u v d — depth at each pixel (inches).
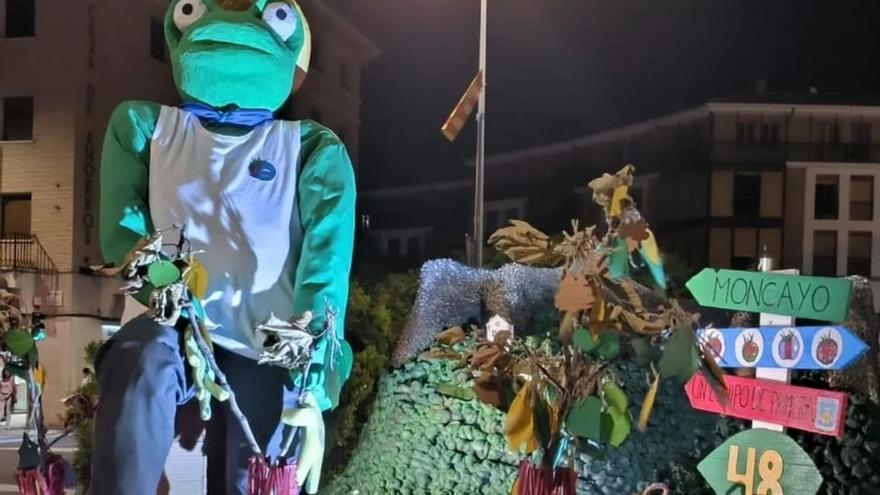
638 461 182.7
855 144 1132.5
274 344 119.1
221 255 130.9
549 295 199.2
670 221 1166.3
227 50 138.0
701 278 150.5
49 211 819.4
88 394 179.5
